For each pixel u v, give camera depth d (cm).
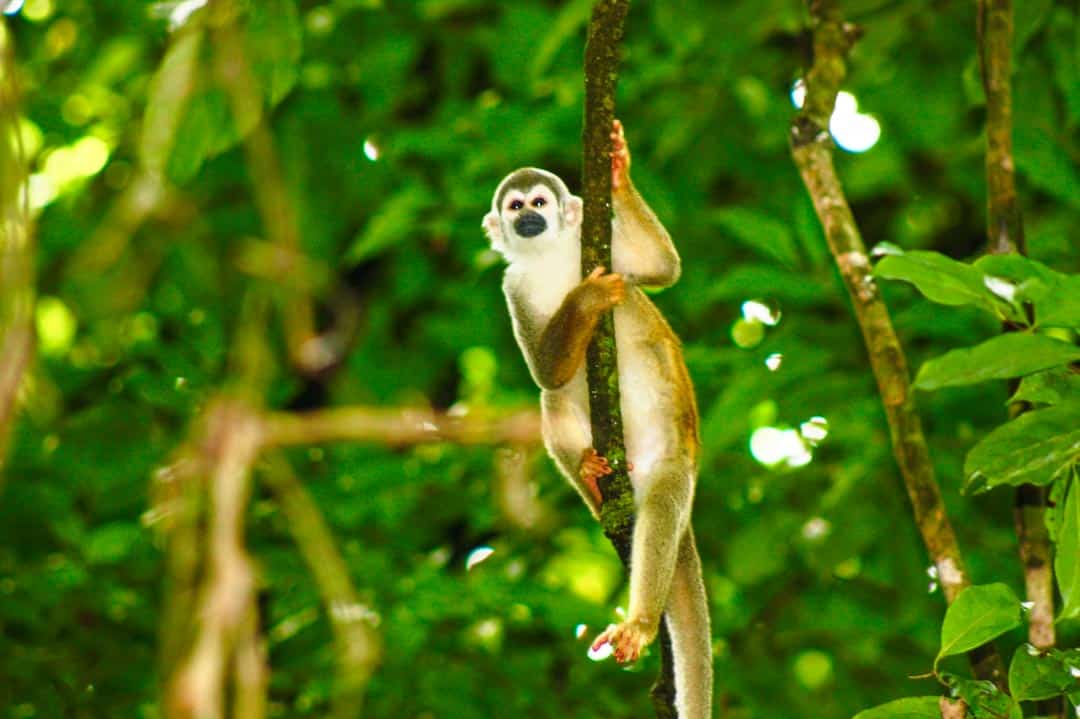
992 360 533
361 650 391
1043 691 624
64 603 1186
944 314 1044
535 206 1112
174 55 454
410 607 1134
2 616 1158
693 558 1008
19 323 375
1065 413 590
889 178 1372
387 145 1400
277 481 461
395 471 1257
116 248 432
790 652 1229
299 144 1362
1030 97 1212
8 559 1228
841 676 1198
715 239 1384
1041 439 592
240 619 340
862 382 1053
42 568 1205
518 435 564
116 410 1208
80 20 1452
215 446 374
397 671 1118
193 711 314
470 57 1452
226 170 1388
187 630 336
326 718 1134
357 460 1268
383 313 1459
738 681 1184
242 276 1192
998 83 880
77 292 516
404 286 1459
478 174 1266
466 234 1319
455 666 1141
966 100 1290
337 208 1409
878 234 1483
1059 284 539
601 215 863
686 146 1376
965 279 574
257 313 408
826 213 894
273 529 1221
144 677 1162
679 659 978
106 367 1340
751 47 1261
